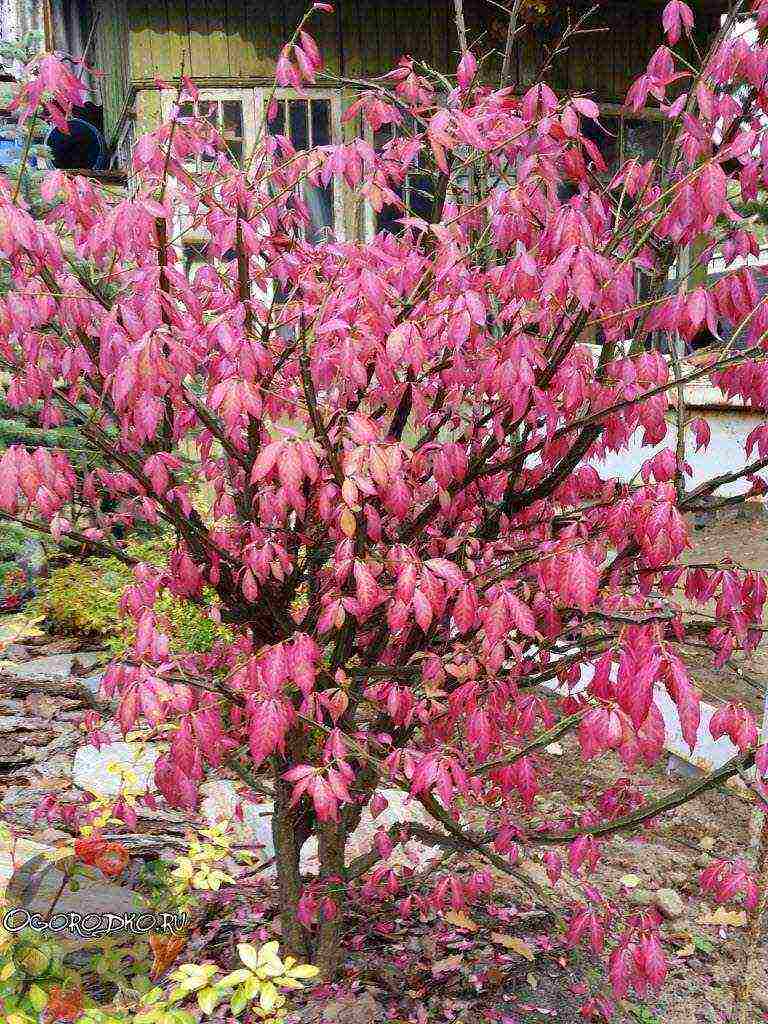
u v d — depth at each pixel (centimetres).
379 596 215
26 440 501
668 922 322
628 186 232
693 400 631
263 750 204
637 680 181
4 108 518
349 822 269
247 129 745
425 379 263
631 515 226
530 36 738
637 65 775
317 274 264
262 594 246
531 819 374
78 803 291
